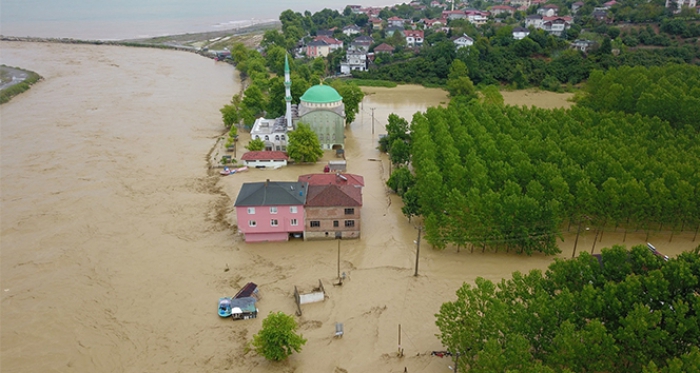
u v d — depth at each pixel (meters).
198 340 64.31
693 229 88.75
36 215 95.50
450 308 56.47
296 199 85.50
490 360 47.88
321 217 86.44
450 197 83.56
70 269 79.12
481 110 132.38
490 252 84.19
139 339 64.56
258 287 74.88
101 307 70.56
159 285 75.44
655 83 142.50
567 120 120.38
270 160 121.81
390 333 65.25
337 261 81.94
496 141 109.12
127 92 189.12
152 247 85.44
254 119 152.62
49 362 60.81
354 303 71.31
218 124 154.50
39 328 66.50
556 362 48.78
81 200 101.75
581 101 152.62
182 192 106.62
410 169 121.25
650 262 56.53
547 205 79.94
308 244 87.06
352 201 85.88
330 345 63.06
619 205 84.88
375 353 61.66
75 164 119.81
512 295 58.56
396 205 102.50
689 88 139.00
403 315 68.75
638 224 88.88
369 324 66.94
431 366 59.22
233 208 100.00
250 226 85.69
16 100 175.75
